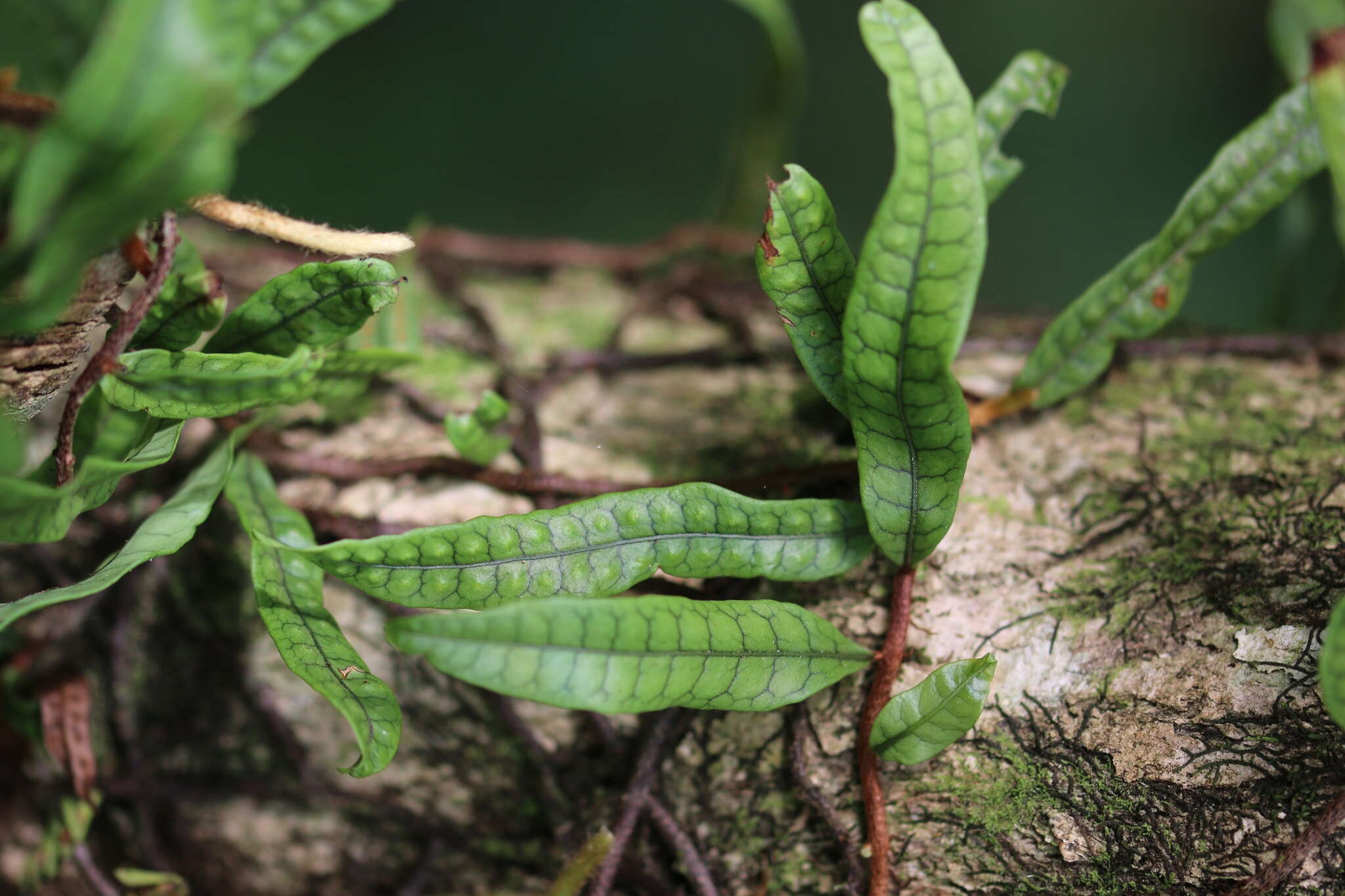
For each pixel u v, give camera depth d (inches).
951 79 17.4
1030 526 19.8
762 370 22.0
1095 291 19.6
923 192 17.4
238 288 22.8
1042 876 19.1
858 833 19.2
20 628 20.6
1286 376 21.0
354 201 42.3
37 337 17.8
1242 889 18.7
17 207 16.6
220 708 20.7
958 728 18.4
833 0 48.4
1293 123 19.0
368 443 21.1
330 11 18.2
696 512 18.5
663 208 45.9
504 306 24.5
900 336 17.8
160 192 16.7
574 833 19.9
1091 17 45.7
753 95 28.6
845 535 18.7
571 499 20.4
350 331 18.7
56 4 17.0
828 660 18.5
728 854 19.6
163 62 16.5
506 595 18.3
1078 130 44.6
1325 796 18.7
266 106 42.2
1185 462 20.2
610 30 47.7
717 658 18.1
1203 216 19.2
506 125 45.9
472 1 46.6
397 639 17.3
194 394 18.1
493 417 19.7
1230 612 19.2
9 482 17.5
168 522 18.7
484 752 20.2
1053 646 19.3
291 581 18.7
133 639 20.8
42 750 20.7
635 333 23.0
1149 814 18.9
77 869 21.0
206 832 20.9
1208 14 44.0
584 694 17.6
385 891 20.7
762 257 18.2
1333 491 19.7
